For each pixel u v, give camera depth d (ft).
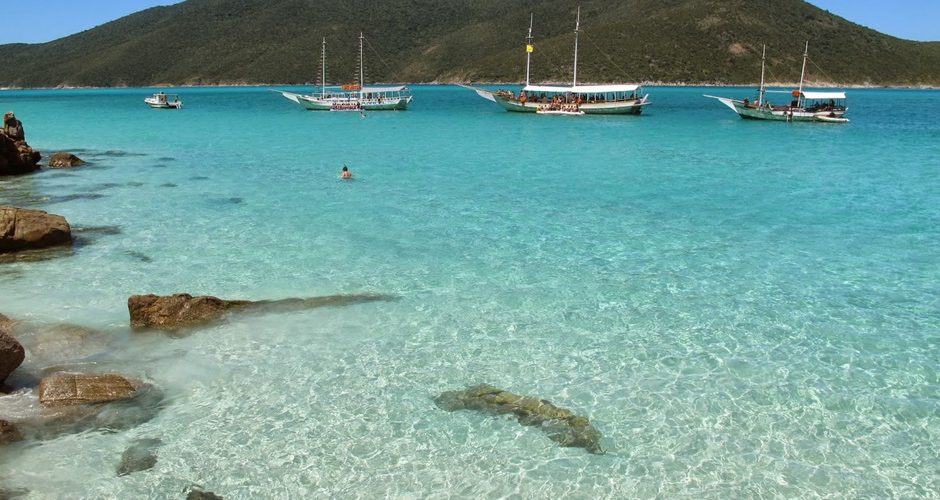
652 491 24.68
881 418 29.35
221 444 27.45
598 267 49.80
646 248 54.85
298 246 54.80
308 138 145.38
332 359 34.94
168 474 25.50
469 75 483.10
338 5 629.51
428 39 593.83
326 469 25.94
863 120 201.46
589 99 219.82
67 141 139.54
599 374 33.35
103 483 24.88
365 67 527.81
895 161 107.86
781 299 43.37
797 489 24.77
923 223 63.57
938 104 304.91
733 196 77.05
